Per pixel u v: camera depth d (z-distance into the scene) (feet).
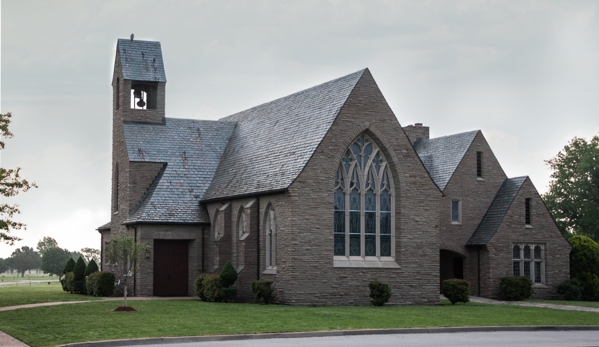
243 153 160.56
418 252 138.41
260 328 88.53
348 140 133.69
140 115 171.53
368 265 133.80
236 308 115.03
